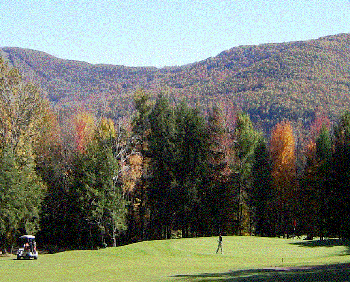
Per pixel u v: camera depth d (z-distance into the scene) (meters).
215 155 75.06
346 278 20.98
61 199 73.88
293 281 20.84
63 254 43.78
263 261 38.28
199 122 76.06
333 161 70.00
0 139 63.44
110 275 29.31
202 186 73.06
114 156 70.19
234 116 80.19
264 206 74.00
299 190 76.62
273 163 78.88
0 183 61.44
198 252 43.47
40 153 73.12
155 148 73.88
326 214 69.94
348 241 52.41
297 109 194.12
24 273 30.64
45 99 66.62
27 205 65.31
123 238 77.50
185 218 72.56
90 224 69.75
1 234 61.94
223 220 74.06
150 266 34.50
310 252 43.94
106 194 66.62
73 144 76.31
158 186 73.75
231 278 24.12
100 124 75.94
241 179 74.44
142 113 77.75
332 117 180.88
